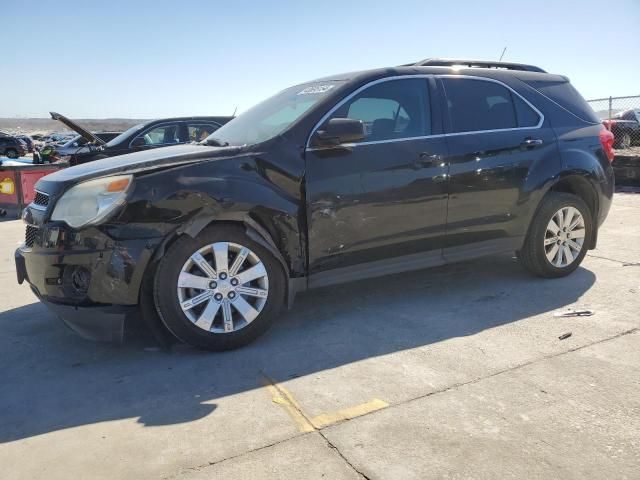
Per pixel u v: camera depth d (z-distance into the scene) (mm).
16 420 2930
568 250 5035
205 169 3594
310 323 4191
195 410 2957
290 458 2492
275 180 3766
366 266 4184
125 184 3400
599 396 2928
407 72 4406
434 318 4191
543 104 4934
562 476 2297
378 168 4066
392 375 3262
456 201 4395
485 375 3215
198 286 3557
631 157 11188
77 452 2609
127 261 3365
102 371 3500
